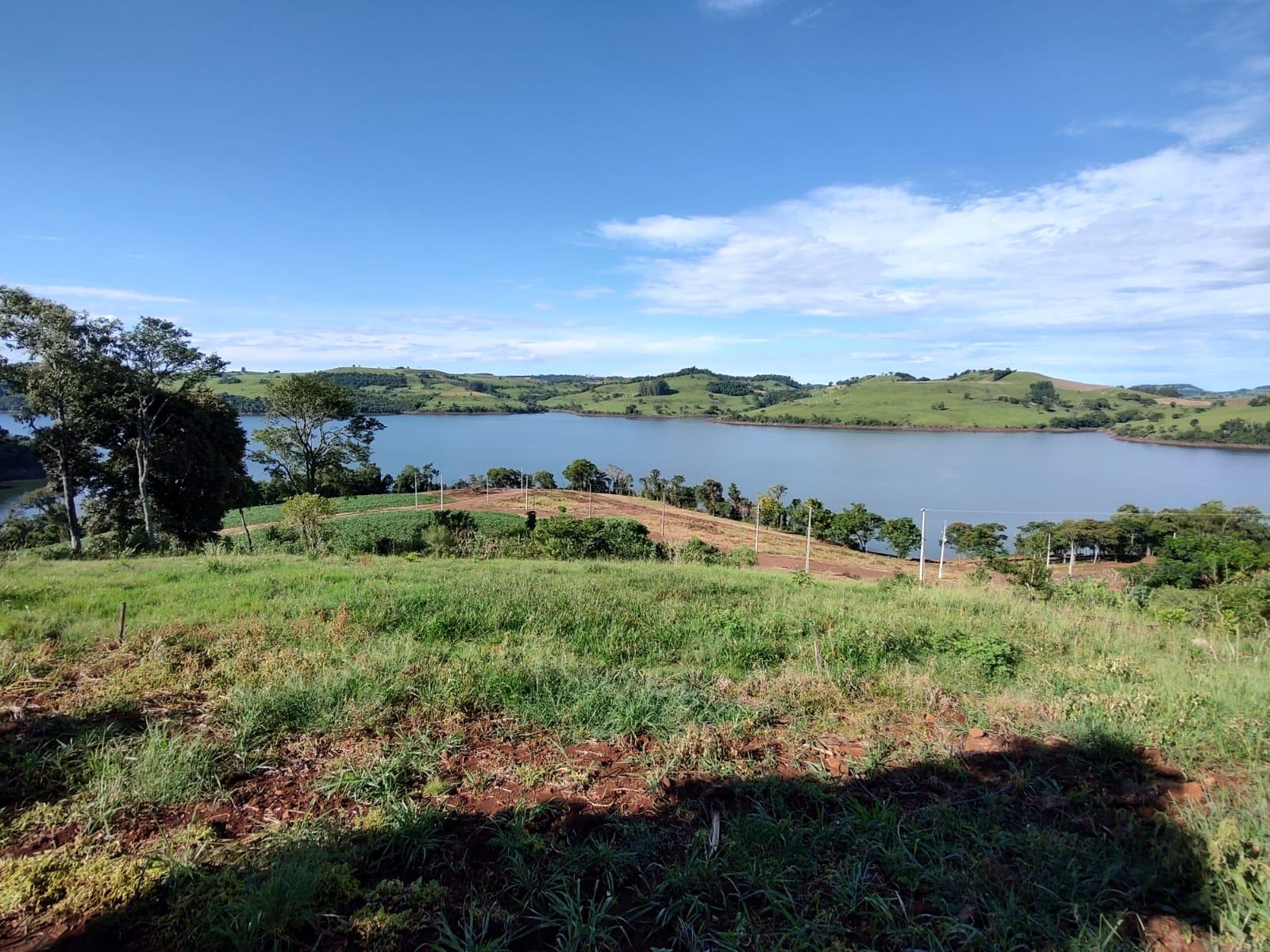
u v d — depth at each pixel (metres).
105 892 2.27
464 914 2.25
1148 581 18.39
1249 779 3.29
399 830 2.63
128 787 2.95
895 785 3.27
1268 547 19.72
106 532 26.64
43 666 4.63
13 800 2.88
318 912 2.20
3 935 2.09
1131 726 3.89
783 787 3.18
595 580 9.93
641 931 2.22
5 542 25.25
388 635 5.89
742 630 6.48
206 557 12.40
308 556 13.16
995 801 3.06
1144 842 2.68
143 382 23.84
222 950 2.08
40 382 21.31
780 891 2.40
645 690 4.33
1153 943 2.19
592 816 2.88
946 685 4.96
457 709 4.02
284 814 2.86
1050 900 2.35
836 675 5.06
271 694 3.96
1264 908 2.24
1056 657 6.08
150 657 4.84
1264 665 5.80
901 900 2.34
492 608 6.85
